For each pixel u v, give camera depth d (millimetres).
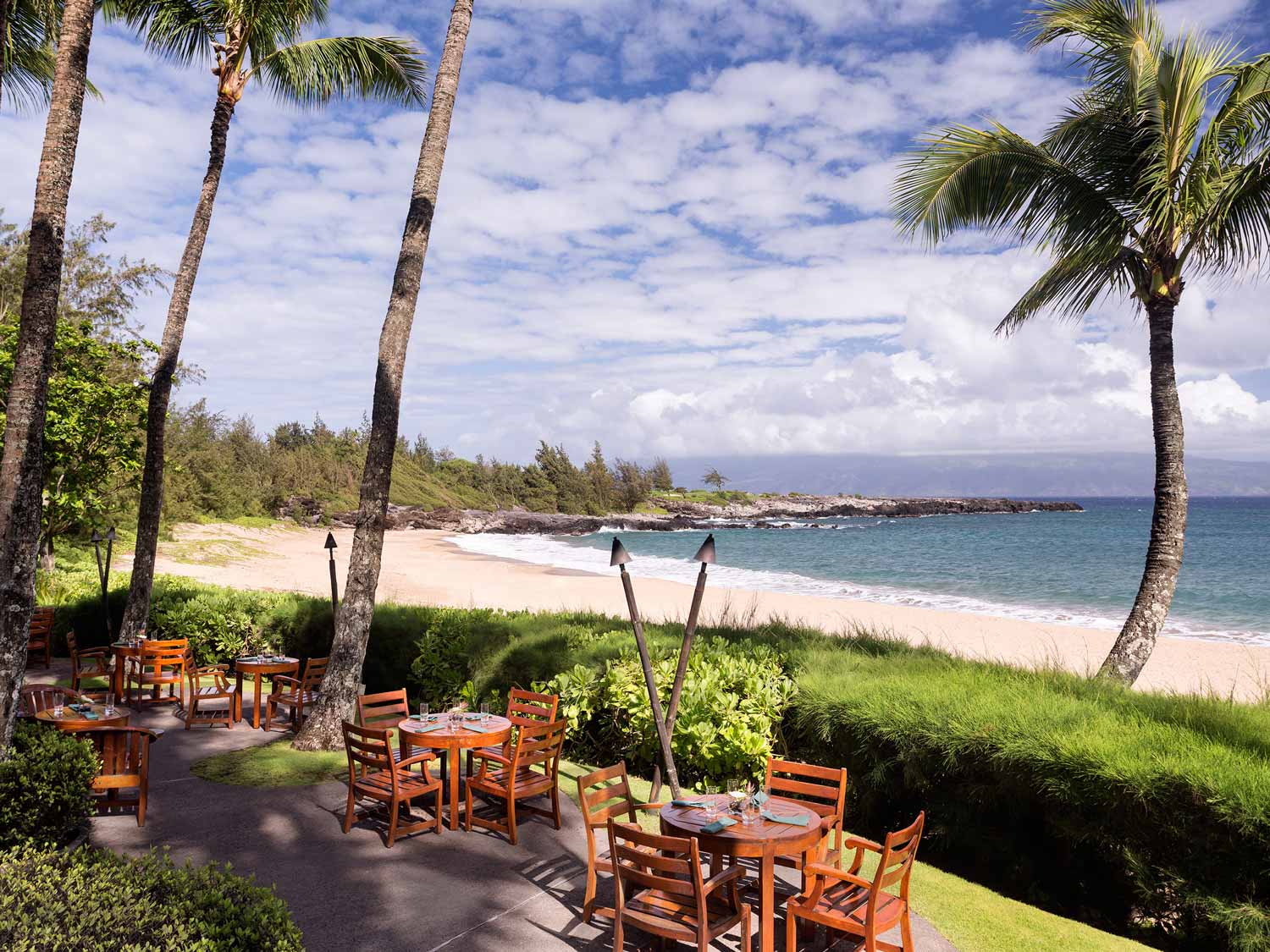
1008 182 9984
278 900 3389
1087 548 61406
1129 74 9469
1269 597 32000
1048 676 7520
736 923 4230
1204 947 4840
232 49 13094
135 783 6012
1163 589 9367
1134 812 5000
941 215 10664
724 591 30797
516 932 4574
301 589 27562
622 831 4195
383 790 5961
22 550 5359
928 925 4945
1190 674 16062
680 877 4871
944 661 8305
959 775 5969
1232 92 9023
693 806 4863
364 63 14148
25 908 3064
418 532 82250
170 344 12656
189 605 12688
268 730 9188
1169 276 9492
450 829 6230
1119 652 9430
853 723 6656
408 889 5125
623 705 7758
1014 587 34688
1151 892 4945
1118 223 9539
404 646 10820
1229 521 111312
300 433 112500
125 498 32000
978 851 5930
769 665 7980
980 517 139250
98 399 15352
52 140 5754
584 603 26188
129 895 3184
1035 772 5406
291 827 6125
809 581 37406
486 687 9438
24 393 5480
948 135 9922
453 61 9445
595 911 4875
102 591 13211
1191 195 9016
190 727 9203
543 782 6285
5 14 6191
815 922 4574
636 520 101500
